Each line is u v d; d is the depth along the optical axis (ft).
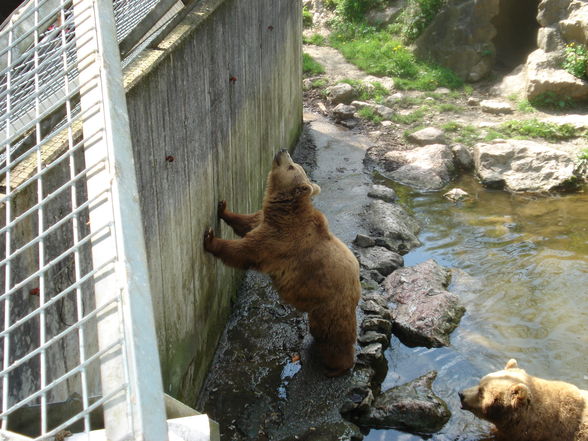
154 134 13.94
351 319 18.69
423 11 44.21
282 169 17.81
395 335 21.84
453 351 20.89
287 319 22.26
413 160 33.55
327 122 38.63
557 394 16.26
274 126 28.55
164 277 15.12
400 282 23.89
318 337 18.95
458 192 31.09
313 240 18.19
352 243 26.71
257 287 24.21
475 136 35.76
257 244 18.07
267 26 25.75
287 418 17.75
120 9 14.49
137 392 3.98
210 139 18.48
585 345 21.13
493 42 44.78
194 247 17.60
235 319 22.38
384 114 38.52
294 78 33.40
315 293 18.22
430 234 28.12
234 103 21.06
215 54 18.45
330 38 48.32
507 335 21.65
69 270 10.59
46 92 10.26
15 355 9.03
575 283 24.43
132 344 4.19
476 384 19.51
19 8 10.64
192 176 16.97
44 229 9.68
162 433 3.96
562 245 26.99
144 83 13.16
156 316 14.62
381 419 17.87
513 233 27.99
